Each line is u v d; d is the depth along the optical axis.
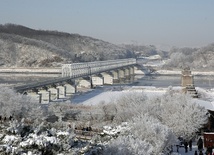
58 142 33.22
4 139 31.92
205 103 95.44
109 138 51.72
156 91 193.00
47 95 172.12
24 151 30.45
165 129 56.50
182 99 89.00
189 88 135.75
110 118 98.75
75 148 34.41
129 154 43.78
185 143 61.62
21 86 151.88
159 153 51.75
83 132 62.16
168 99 96.12
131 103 98.06
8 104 94.81
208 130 81.00
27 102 100.44
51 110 106.81
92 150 37.03
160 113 85.31
